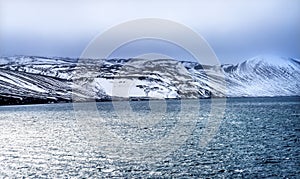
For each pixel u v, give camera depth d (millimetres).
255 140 44938
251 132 53406
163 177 26469
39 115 97750
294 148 38438
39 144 44438
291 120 72125
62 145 43031
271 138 46750
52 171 29203
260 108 114000
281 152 35875
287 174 27016
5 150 40000
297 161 31391
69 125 68375
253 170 28203
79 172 28672
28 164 32062
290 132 53000
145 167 29703
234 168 28953
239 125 63062
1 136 53438
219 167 29297
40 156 35906
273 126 61406
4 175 28266
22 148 41312
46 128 64375
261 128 58656
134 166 30047
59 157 35094
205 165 30062
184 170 28375
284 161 31453
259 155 34312
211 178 25984
